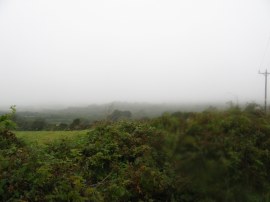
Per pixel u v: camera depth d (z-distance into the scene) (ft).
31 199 23.71
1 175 24.36
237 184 26.91
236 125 29.27
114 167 31.89
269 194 27.27
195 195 27.09
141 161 31.27
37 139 40.37
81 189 26.58
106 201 26.81
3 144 32.60
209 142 27.17
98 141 36.40
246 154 28.12
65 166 29.07
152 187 28.43
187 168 27.30
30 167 25.95
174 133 28.60
